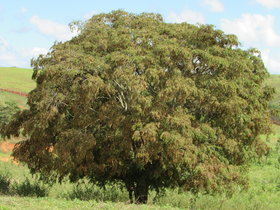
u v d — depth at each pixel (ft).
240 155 62.08
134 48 56.90
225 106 55.16
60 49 60.08
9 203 42.63
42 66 59.72
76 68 54.80
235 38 59.57
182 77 55.21
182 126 52.90
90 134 56.44
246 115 58.85
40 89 60.95
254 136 62.69
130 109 55.98
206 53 55.77
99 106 61.52
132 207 45.68
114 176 65.16
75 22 64.59
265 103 64.49
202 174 55.16
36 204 43.86
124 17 64.49
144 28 61.21
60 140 57.06
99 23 65.31
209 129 55.36
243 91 58.65
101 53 60.13
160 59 55.01
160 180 63.26
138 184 63.82
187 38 60.90
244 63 57.88
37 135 59.41
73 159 57.36
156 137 53.36
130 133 55.21
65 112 62.34
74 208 42.86
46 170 63.16
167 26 63.05
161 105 53.93
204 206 67.56
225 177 58.49
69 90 58.03
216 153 58.13
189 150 53.06
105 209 43.32
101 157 59.67
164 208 47.67
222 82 55.36
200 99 55.93
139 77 52.75
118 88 57.36
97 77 53.57
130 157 59.67
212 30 59.47
